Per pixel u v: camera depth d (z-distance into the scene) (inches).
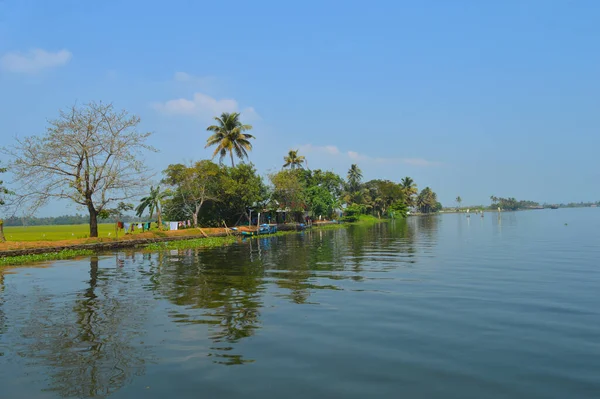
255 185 2060.8
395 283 570.9
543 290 514.0
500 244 1202.6
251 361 283.6
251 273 688.4
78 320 396.8
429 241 1371.8
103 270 765.3
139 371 269.1
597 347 305.6
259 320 385.4
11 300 495.8
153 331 355.9
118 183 1291.8
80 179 1243.2
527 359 283.4
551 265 735.7
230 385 245.9
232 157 2193.7
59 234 1836.9
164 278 652.1
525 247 1089.4
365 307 432.1
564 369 265.6
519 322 373.1
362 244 1289.4
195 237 1646.2
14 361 289.9
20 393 240.8
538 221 3142.2
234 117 2207.2
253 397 230.1
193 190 1873.8
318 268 736.3
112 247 1238.3
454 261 809.5
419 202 7372.1
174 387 244.5
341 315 400.8
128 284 600.4
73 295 523.5
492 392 234.1
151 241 1405.0
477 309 420.8
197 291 533.6
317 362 280.8
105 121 1264.8
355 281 590.2
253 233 1888.5
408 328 356.8
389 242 1355.8
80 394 238.1
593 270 673.0
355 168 4527.6
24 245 1038.4
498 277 612.4
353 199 4325.8
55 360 290.5
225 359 287.9
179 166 1946.4
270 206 2341.3
